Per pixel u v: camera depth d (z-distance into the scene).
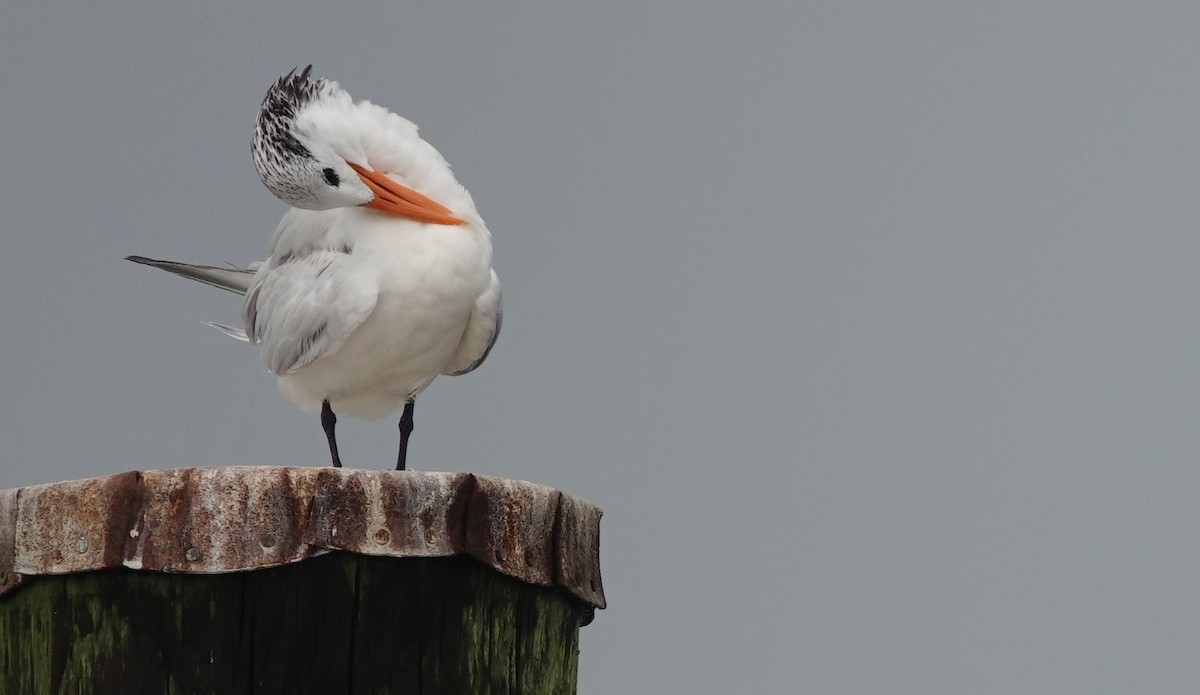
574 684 7.03
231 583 6.09
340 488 6.09
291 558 6.00
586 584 6.93
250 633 6.09
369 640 6.14
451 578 6.26
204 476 6.05
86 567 6.10
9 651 6.39
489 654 6.37
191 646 6.07
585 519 7.00
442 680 6.23
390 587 6.17
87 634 6.17
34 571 6.21
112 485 6.12
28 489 6.32
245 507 6.03
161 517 6.05
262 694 6.07
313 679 6.09
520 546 6.43
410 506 6.14
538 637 6.66
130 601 6.12
